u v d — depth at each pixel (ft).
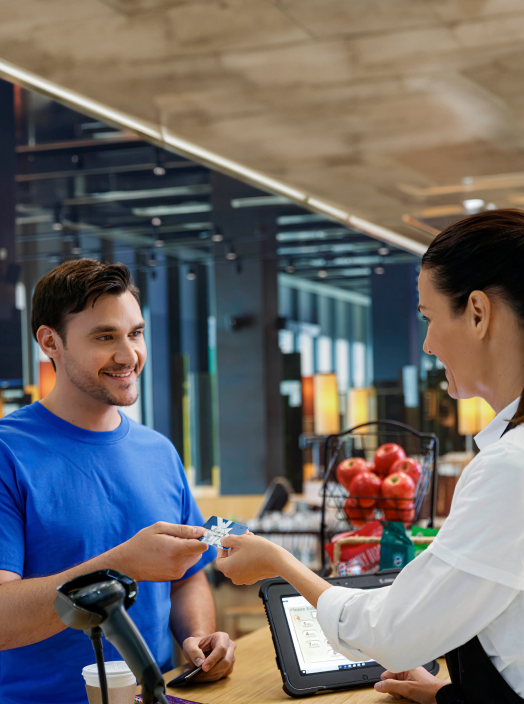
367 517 5.31
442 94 9.48
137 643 2.39
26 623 3.78
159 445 5.16
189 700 3.90
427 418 25.14
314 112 10.14
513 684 2.78
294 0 7.09
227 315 34.60
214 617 5.11
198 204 23.70
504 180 12.96
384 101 9.77
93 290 4.41
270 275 35.12
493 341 2.94
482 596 2.71
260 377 34.04
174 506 5.06
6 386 16.35
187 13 7.36
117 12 7.30
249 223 26.23
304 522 16.97
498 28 7.77
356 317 63.26
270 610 4.15
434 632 2.76
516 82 9.18
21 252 30.07
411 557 4.54
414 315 41.47
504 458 2.73
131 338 4.66
